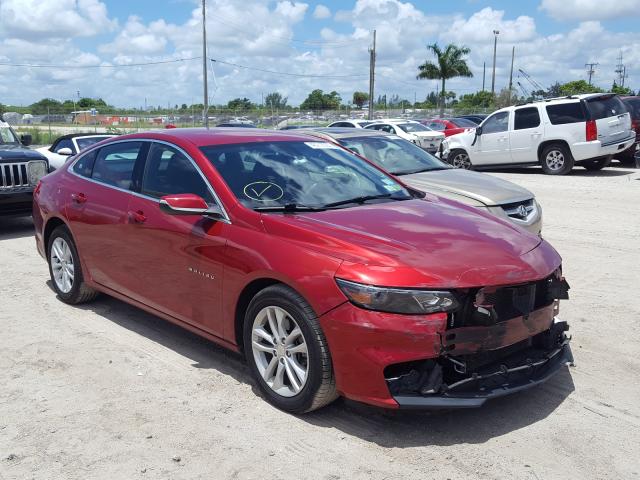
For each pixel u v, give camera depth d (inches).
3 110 2060.8
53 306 248.2
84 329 222.4
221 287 172.4
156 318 234.1
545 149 681.6
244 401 167.6
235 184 181.6
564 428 153.1
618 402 166.1
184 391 173.6
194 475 134.7
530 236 177.5
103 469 137.1
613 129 661.3
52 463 139.3
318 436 149.9
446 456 141.3
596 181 620.4
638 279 276.8
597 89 2482.8
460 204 204.1
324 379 149.3
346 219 168.9
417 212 181.5
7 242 375.9
